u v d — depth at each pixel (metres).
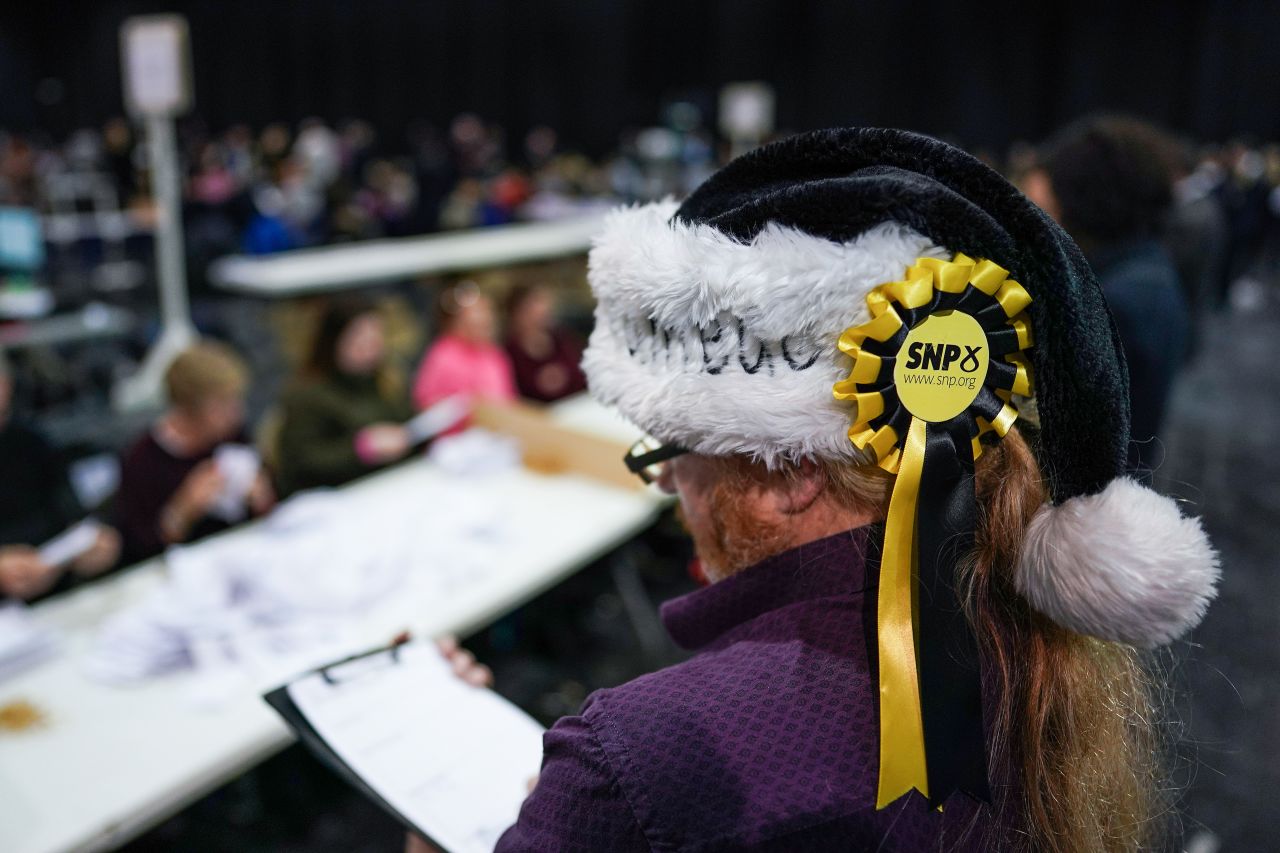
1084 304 0.46
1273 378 5.31
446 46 14.02
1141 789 0.58
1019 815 0.50
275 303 5.83
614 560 2.62
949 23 10.34
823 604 0.50
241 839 1.89
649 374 0.53
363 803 2.02
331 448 2.65
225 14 15.30
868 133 0.50
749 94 7.25
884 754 0.45
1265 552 3.18
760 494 0.53
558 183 9.83
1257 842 1.89
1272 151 8.81
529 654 2.56
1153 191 1.60
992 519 0.49
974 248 0.46
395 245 6.77
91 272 7.93
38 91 16.27
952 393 0.46
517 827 0.50
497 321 4.61
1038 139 10.22
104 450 2.95
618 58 12.77
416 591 1.76
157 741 1.30
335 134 15.14
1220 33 9.27
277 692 0.84
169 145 4.98
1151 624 0.45
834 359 0.48
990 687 0.50
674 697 0.48
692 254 0.49
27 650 1.48
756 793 0.45
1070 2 9.77
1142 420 1.52
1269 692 2.36
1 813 1.15
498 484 2.37
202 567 1.63
